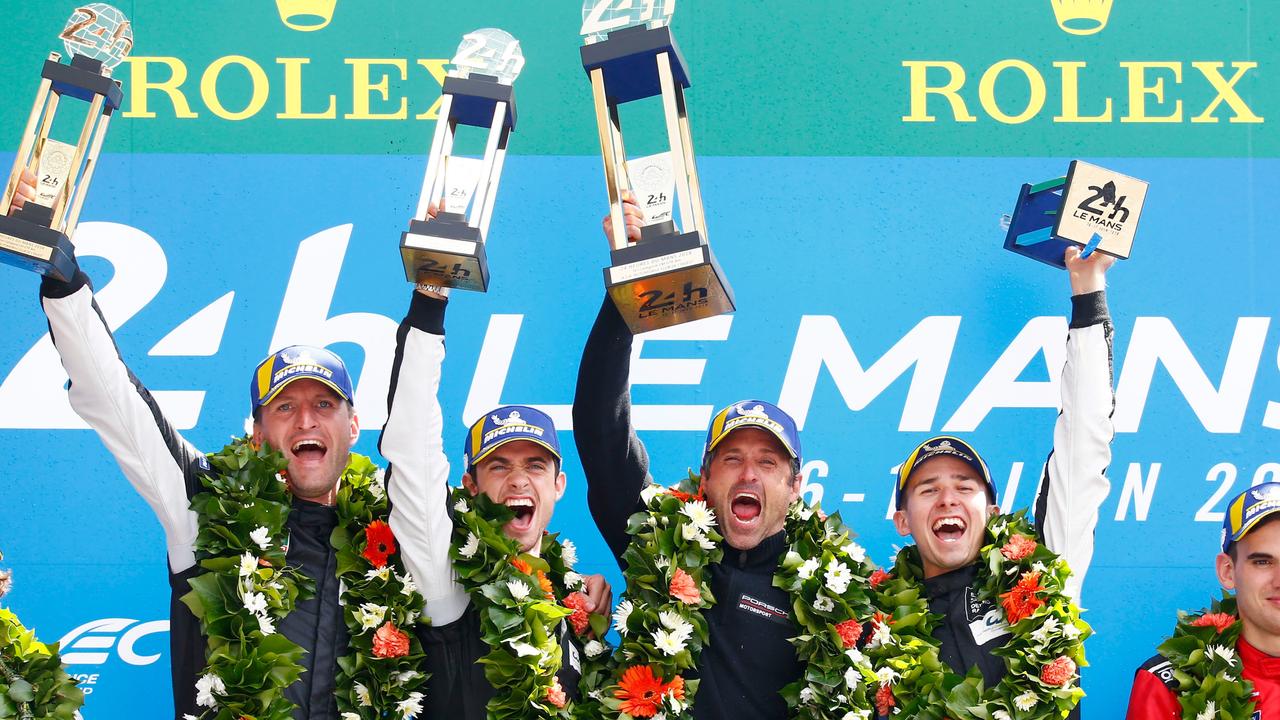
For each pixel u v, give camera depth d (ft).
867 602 29.48
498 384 37.42
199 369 36.88
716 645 29.43
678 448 37.27
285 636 28.22
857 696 28.27
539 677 27.40
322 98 38.06
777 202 38.19
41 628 35.65
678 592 28.89
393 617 28.30
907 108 38.60
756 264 37.96
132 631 35.81
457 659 28.73
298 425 30.50
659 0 25.45
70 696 29.32
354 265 37.55
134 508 36.27
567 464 37.17
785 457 30.71
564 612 27.96
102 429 27.99
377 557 28.86
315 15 38.27
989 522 30.76
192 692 28.12
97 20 26.21
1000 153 38.52
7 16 37.65
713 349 37.63
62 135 37.35
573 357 37.65
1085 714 36.17
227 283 37.24
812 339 37.73
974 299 37.99
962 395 37.60
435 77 38.27
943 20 38.91
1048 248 34.76
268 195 37.63
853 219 38.19
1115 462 37.24
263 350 37.11
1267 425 37.63
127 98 37.63
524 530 30.40
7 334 36.52
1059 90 38.78
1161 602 36.70
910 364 37.73
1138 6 39.06
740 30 38.75
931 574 31.07
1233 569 30.32
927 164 38.42
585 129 38.47
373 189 37.86
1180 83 38.88
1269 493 29.81
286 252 37.47
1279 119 38.88
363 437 36.94
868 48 38.78
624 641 28.91
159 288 37.09
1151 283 38.11
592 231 38.11
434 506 28.17
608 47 25.14
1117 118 38.73
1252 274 38.27
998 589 29.50
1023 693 27.73
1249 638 29.71
